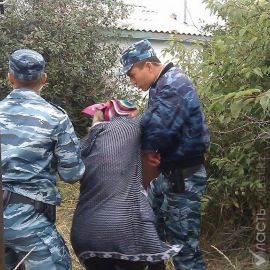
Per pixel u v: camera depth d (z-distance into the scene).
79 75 7.51
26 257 2.52
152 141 2.82
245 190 3.92
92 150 2.78
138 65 2.95
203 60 4.18
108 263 2.75
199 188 3.04
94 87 7.79
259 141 3.71
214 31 4.86
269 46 3.55
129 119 2.86
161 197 3.15
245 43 3.65
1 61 7.14
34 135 2.52
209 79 3.80
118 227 2.60
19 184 2.51
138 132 2.81
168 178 3.03
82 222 2.68
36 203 2.52
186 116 2.86
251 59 3.60
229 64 3.67
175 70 2.94
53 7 7.66
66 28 7.49
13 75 2.63
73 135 2.63
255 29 3.60
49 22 7.48
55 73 7.34
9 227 2.47
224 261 3.90
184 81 2.88
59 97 7.55
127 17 8.52
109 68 8.05
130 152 2.74
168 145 2.89
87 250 2.66
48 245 2.52
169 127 2.82
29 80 2.62
